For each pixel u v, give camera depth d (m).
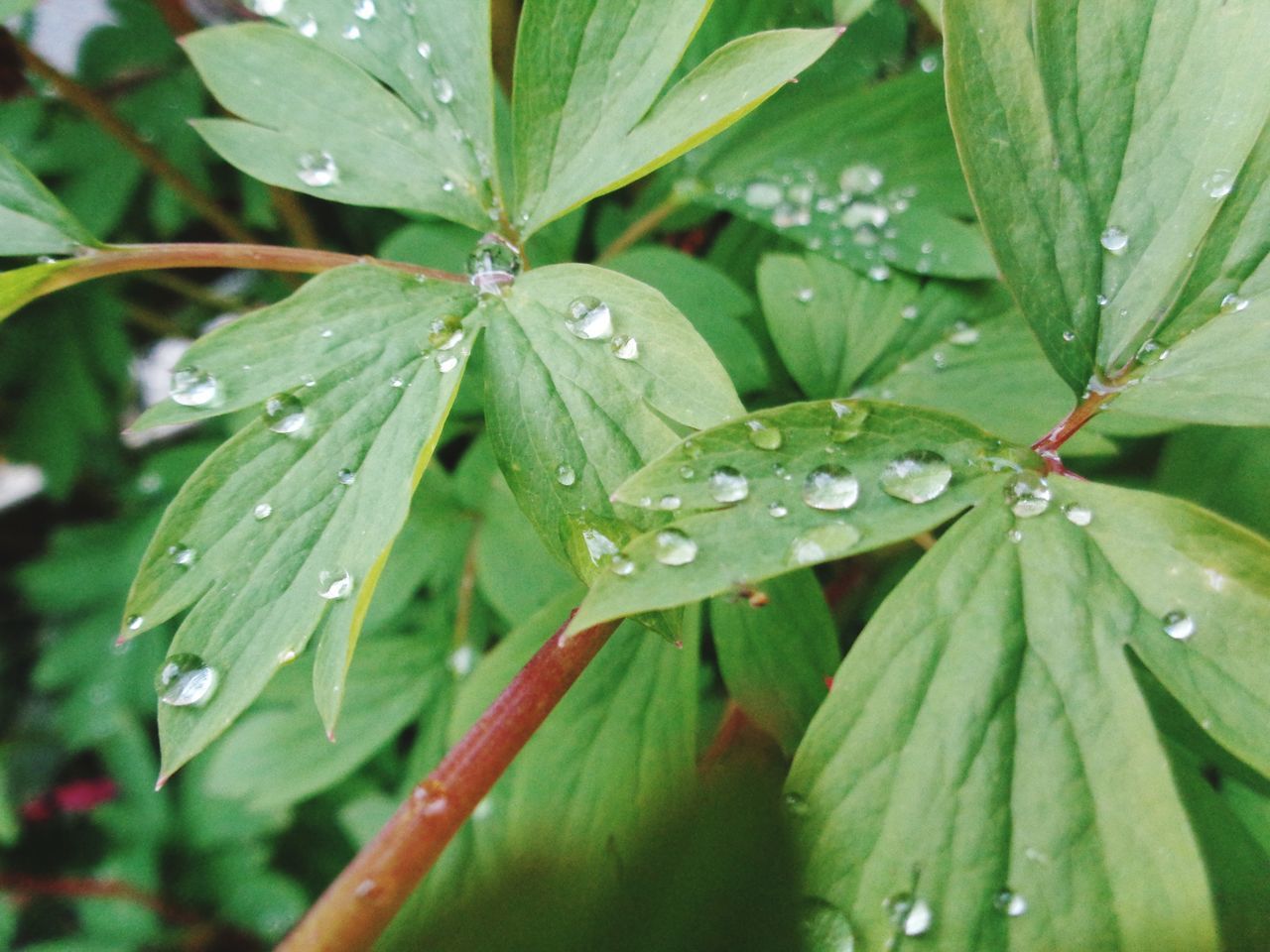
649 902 0.18
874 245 0.25
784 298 0.25
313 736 0.26
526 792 0.22
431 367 0.21
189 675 0.20
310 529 0.20
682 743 0.22
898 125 0.26
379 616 0.25
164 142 0.31
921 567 0.20
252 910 0.32
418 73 0.22
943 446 0.20
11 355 0.33
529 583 0.25
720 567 0.19
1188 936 0.19
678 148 0.21
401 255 0.25
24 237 0.21
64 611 0.36
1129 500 0.20
